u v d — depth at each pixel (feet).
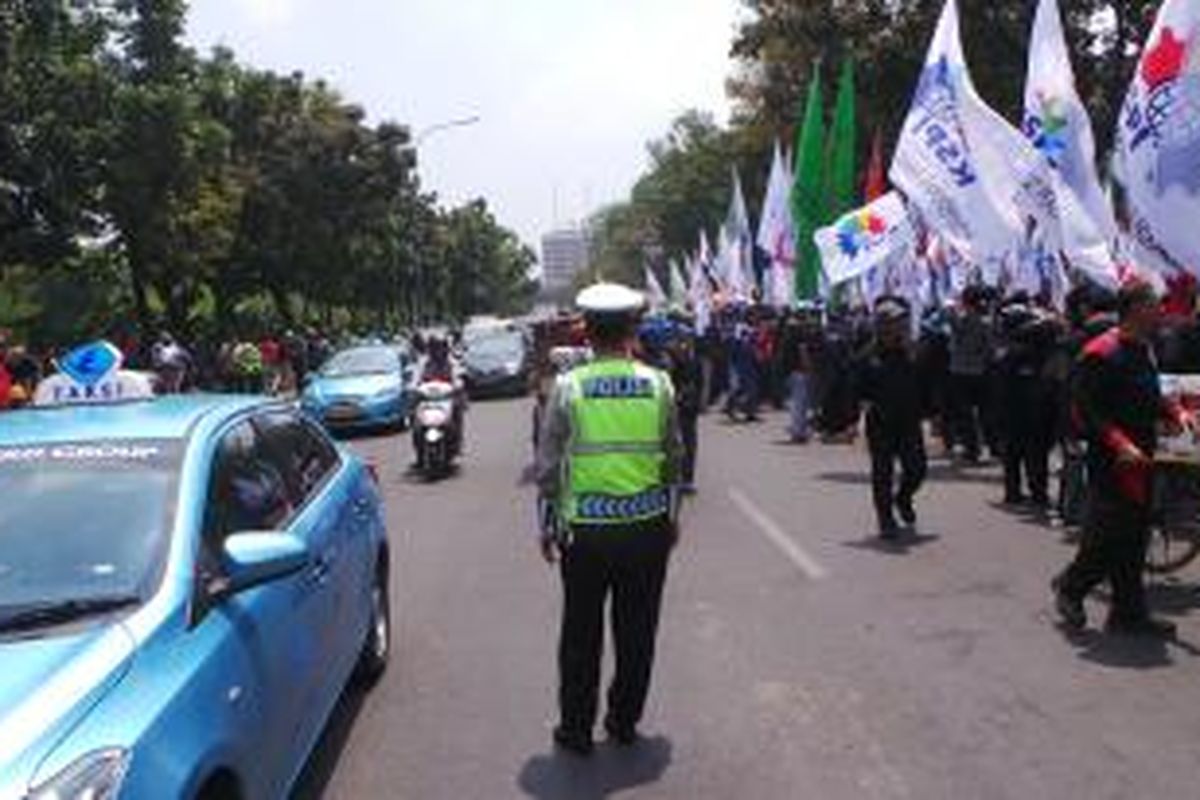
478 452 78.54
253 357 116.37
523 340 130.21
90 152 101.55
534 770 24.45
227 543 19.31
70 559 18.88
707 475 62.34
